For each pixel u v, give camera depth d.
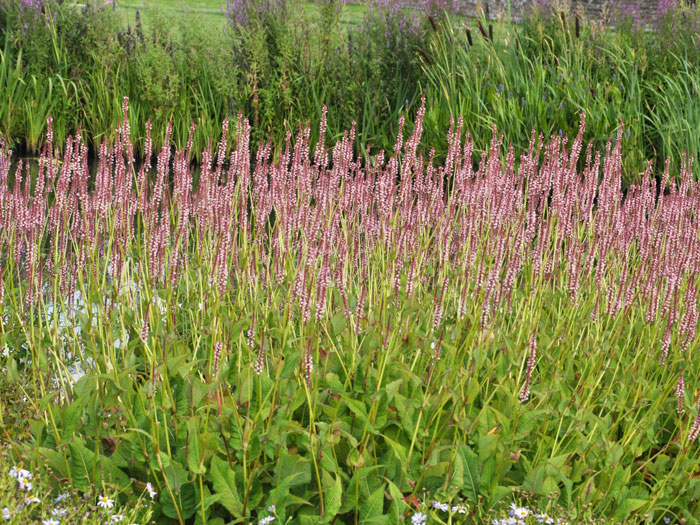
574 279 4.21
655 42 11.32
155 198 4.19
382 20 11.27
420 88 10.88
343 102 10.95
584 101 9.62
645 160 9.39
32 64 10.94
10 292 4.42
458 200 4.93
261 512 2.95
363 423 3.36
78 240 4.80
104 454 3.33
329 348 3.92
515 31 11.22
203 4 18.91
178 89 11.07
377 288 4.66
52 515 2.74
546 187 4.92
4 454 2.96
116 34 11.43
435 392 3.68
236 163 4.42
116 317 4.12
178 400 3.41
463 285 3.97
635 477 3.69
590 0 14.33
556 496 3.12
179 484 3.02
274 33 11.17
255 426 3.20
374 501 3.01
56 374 4.02
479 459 3.22
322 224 4.43
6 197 4.69
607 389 3.89
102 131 10.88
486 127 9.86
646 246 4.61
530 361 3.39
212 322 3.60
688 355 4.07
